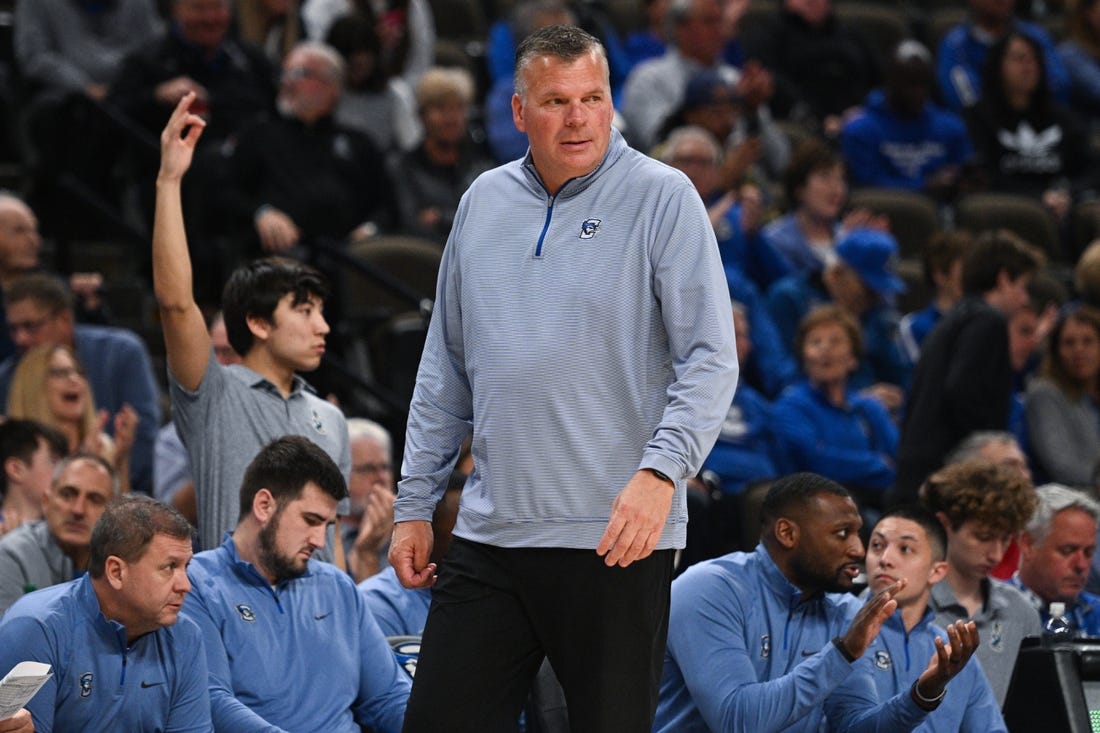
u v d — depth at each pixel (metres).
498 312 10.09
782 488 14.56
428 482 10.80
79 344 22.28
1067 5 37.72
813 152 27.30
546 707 12.77
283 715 14.38
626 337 9.91
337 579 15.13
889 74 32.75
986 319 20.95
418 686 10.13
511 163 10.60
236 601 14.48
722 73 31.47
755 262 27.17
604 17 36.72
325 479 14.64
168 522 13.32
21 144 30.67
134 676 13.45
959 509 16.58
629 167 10.21
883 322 26.00
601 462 9.88
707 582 14.37
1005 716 14.08
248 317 15.38
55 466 18.19
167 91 27.75
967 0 41.72
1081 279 26.83
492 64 33.56
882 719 13.96
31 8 29.72
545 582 9.95
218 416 14.98
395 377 24.47
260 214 24.88
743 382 25.59
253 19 32.25
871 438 23.81
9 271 23.45
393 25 32.41
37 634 13.19
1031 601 17.81
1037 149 33.38
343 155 26.64
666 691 14.55
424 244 27.19
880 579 15.24
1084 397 23.95
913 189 32.78
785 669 14.37
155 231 14.34
